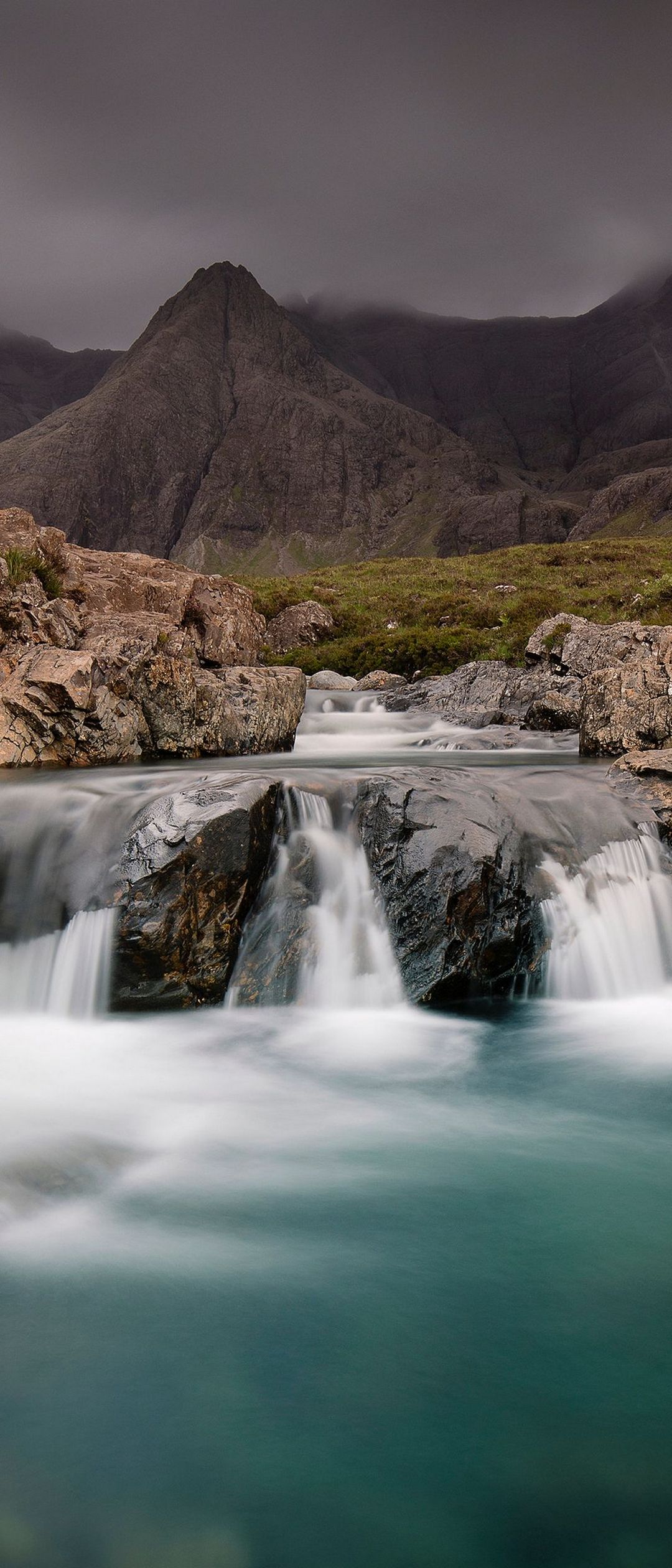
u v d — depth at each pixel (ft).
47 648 52.75
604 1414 15.01
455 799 35.19
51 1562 12.49
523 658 94.73
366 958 32.81
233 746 58.80
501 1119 25.00
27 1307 17.20
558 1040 30.45
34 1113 24.39
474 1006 33.06
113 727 51.34
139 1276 18.17
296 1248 19.16
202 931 31.53
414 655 102.22
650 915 35.96
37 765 48.14
